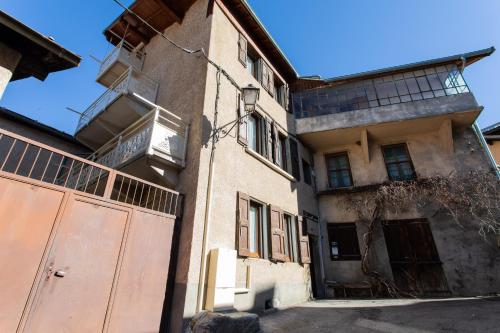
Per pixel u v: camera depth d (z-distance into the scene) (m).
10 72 4.47
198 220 5.41
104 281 4.08
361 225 10.38
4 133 3.48
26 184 3.64
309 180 11.55
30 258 3.48
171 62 9.02
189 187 5.79
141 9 9.88
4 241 3.33
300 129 11.37
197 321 4.40
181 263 5.11
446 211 9.60
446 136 10.48
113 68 10.05
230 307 5.22
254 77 9.90
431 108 10.20
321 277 9.75
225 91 7.50
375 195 10.30
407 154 11.21
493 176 9.40
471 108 9.75
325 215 11.11
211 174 5.99
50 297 3.53
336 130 11.01
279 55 11.21
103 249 4.19
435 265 9.20
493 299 7.01
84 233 4.04
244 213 6.62
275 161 9.09
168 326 4.73
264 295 6.50
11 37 4.48
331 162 12.27
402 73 11.27
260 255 7.04
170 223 5.22
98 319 3.89
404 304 6.98
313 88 12.31
